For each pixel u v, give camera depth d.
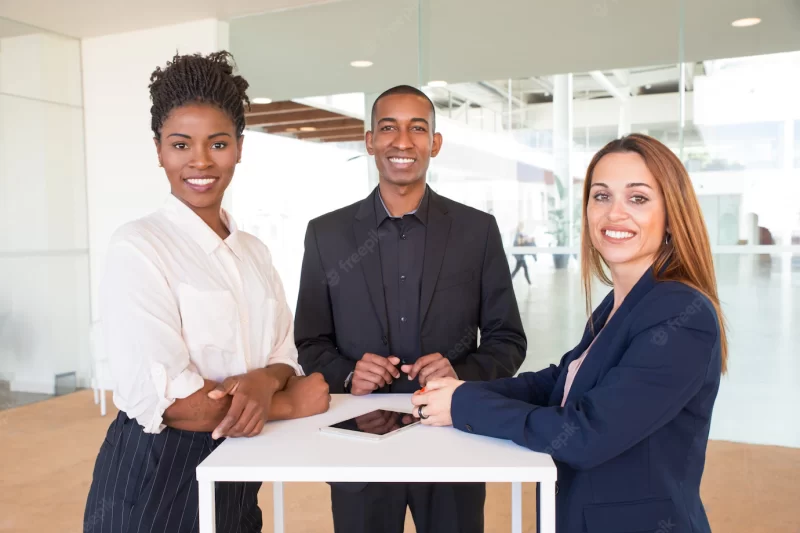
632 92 3.90
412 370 1.57
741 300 3.86
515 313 1.89
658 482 1.11
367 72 4.49
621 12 3.88
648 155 1.21
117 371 1.16
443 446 1.17
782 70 3.66
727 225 3.83
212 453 1.13
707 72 3.77
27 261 4.98
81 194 5.36
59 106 5.16
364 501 1.69
